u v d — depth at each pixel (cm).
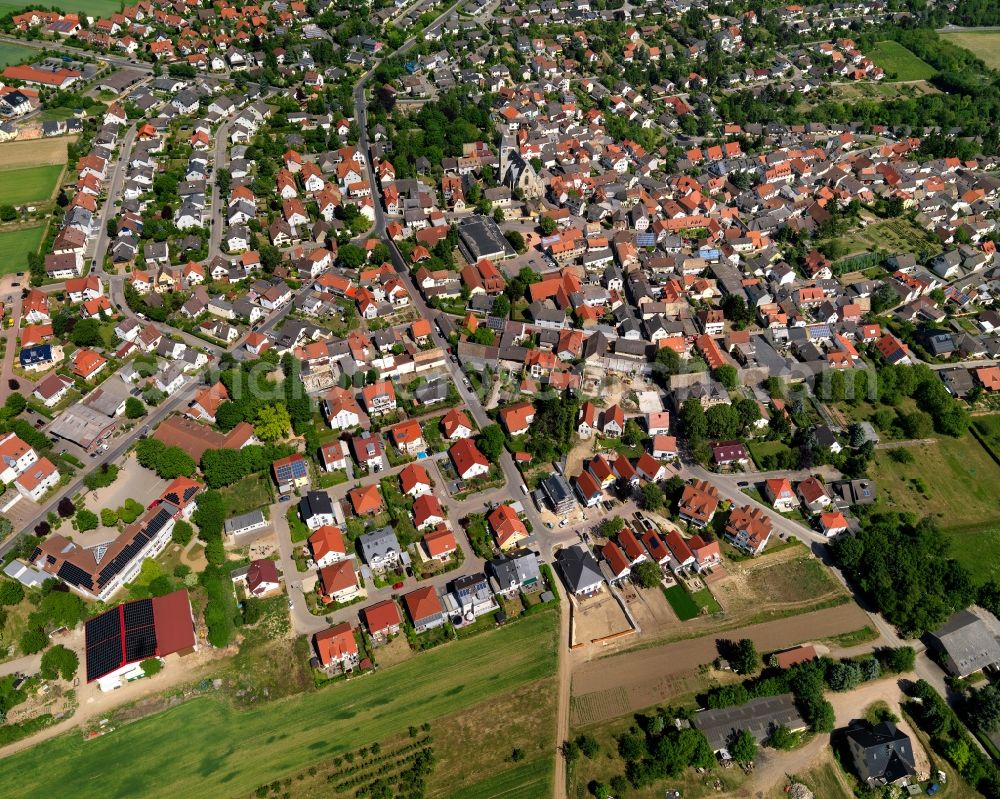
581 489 17175
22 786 12312
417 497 16962
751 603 15400
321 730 13088
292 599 15038
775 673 14062
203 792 12250
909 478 18188
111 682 13550
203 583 15138
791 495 17162
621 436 18825
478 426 18825
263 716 13262
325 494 16675
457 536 16375
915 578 15225
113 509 16650
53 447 18062
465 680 13862
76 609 14400
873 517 17075
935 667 14425
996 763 13012
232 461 16938
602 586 15600
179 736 12962
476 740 13012
